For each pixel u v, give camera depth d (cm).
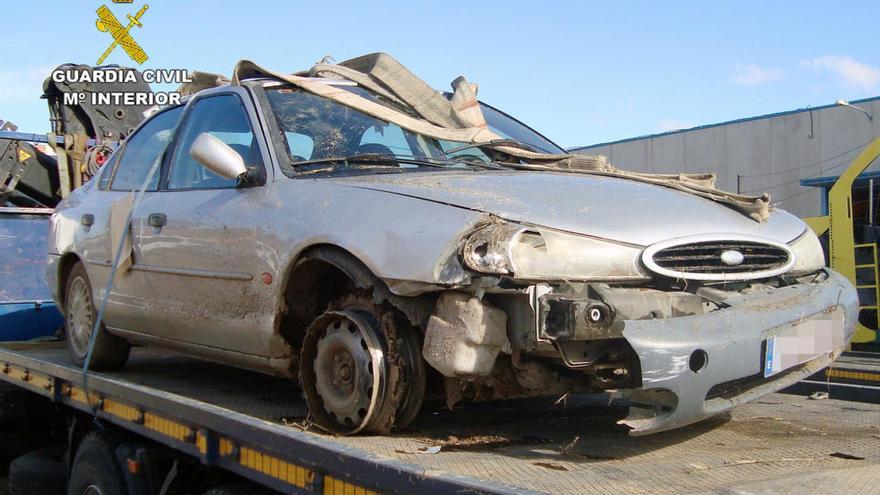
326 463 260
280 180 388
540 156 439
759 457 300
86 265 525
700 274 318
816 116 3444
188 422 349
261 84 445
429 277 301
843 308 352
